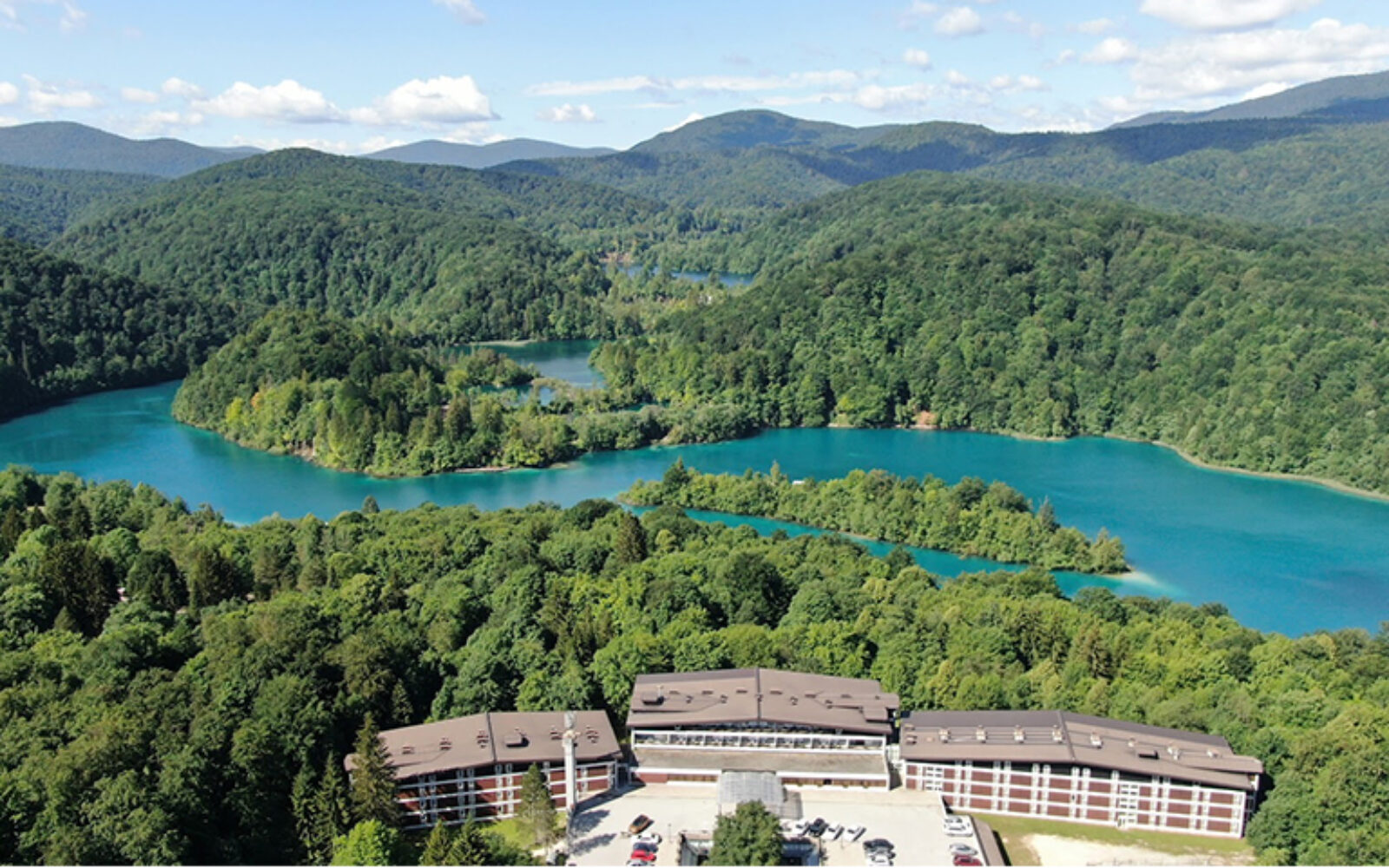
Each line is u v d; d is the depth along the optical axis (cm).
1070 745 18925
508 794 18750
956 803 19188
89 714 18825
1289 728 19975
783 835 17138
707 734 19988
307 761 18200
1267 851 17562
